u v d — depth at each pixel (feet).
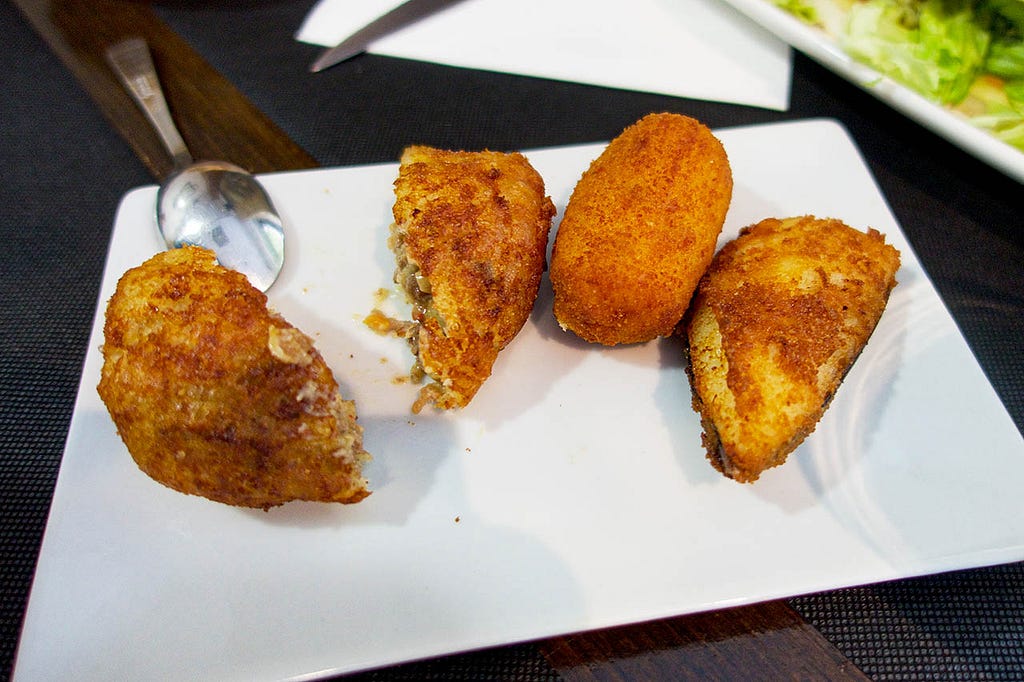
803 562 0.60
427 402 0.68
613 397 0.69
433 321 0.66
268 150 0.90
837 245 0.69
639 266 0.65
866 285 0.67
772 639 0.58
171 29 1.03
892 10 0.92
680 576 0.59
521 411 0.68
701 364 0.64
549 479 0.64
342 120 0.94
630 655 0.58
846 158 0.85
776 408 0.60
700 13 1.04
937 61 0.89
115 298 0.62
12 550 0.63
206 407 0.57
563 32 1.03
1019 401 0.73
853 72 0.91
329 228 0.78
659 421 0.67
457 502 0.63
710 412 0.61
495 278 0.65
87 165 0.90
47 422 0.70
